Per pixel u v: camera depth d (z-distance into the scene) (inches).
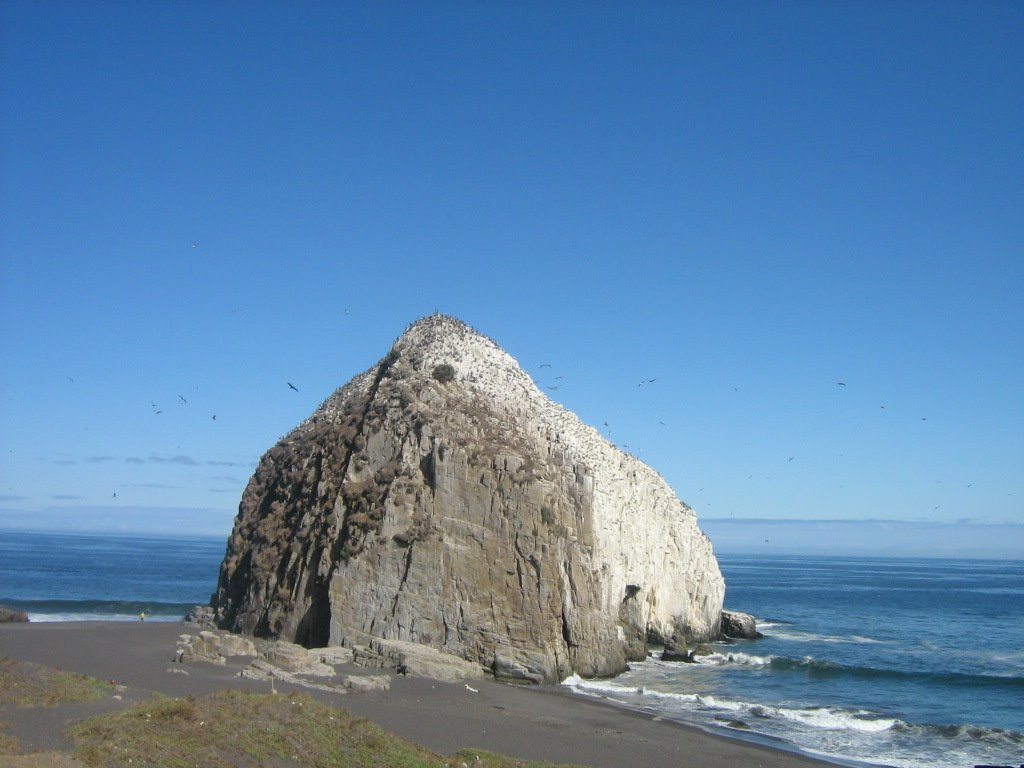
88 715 1515.7
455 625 2600.9
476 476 2748.5
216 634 2706.7
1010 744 2128.4
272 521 3127.5
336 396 3604.8
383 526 2721.5
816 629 4923.7
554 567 2682.1
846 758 1952.5
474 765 1585.9
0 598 4709.6
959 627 5196.9
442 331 3523.6
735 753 1905.8
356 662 2464.3
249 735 1472.7
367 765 1469.0
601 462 3410.4
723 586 4362.7
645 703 2410.2
